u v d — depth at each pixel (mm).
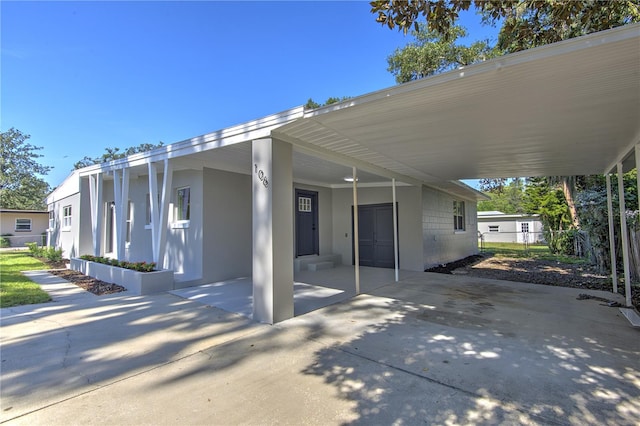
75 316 4668
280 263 4453
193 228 7355
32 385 2670
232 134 4883
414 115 3631
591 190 9148
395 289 6723
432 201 10461
